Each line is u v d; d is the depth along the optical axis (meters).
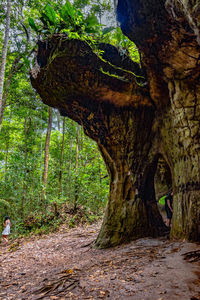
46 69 4.55
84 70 4.54
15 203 11.19
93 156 13.55
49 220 10.30
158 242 4.36
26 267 4.85
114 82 4.85
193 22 2.20
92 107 5.54
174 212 4.41
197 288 2.12
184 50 3.64
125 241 5.04
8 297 3.01
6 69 11.48
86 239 7.09
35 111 14.97
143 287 2.37
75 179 11.82
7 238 9.43
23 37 10.68
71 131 17.50
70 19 4.11
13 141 17.53
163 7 3.13
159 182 8.09
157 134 5.50
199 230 3.65
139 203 5.35
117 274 2.96
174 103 4.48
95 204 11.77
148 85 5.11
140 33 3.77
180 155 4.46
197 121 4.15
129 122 5.61
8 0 8.73
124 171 5.62
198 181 3.89
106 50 4.72
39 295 2.82
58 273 3.68
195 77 4.07
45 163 12.53
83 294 2.56
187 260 2.87
